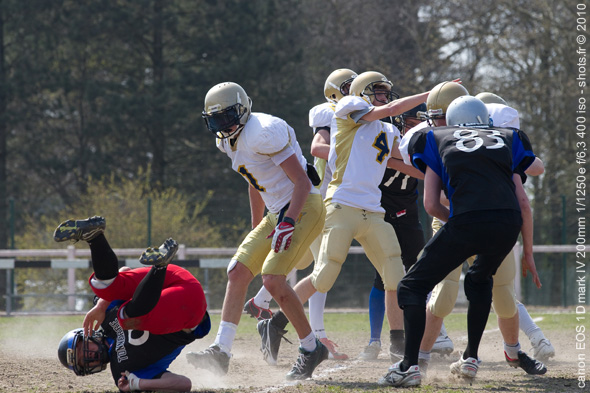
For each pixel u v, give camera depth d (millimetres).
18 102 103312
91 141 105875
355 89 23188
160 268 15359
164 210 72875
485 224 16156
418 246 25281
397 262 21641
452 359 23938
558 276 69688
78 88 102750
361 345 28484
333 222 21250
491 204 16234
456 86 19281
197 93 99250
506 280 19172
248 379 19281
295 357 24312
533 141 88750
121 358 16344
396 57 111000
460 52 103688
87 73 109375
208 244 73312
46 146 104188
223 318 18688
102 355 16703
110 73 108812
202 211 81438
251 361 23234
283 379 19188
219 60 103250
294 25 106562
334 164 22109
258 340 30000
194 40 103875
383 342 29594
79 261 51281
